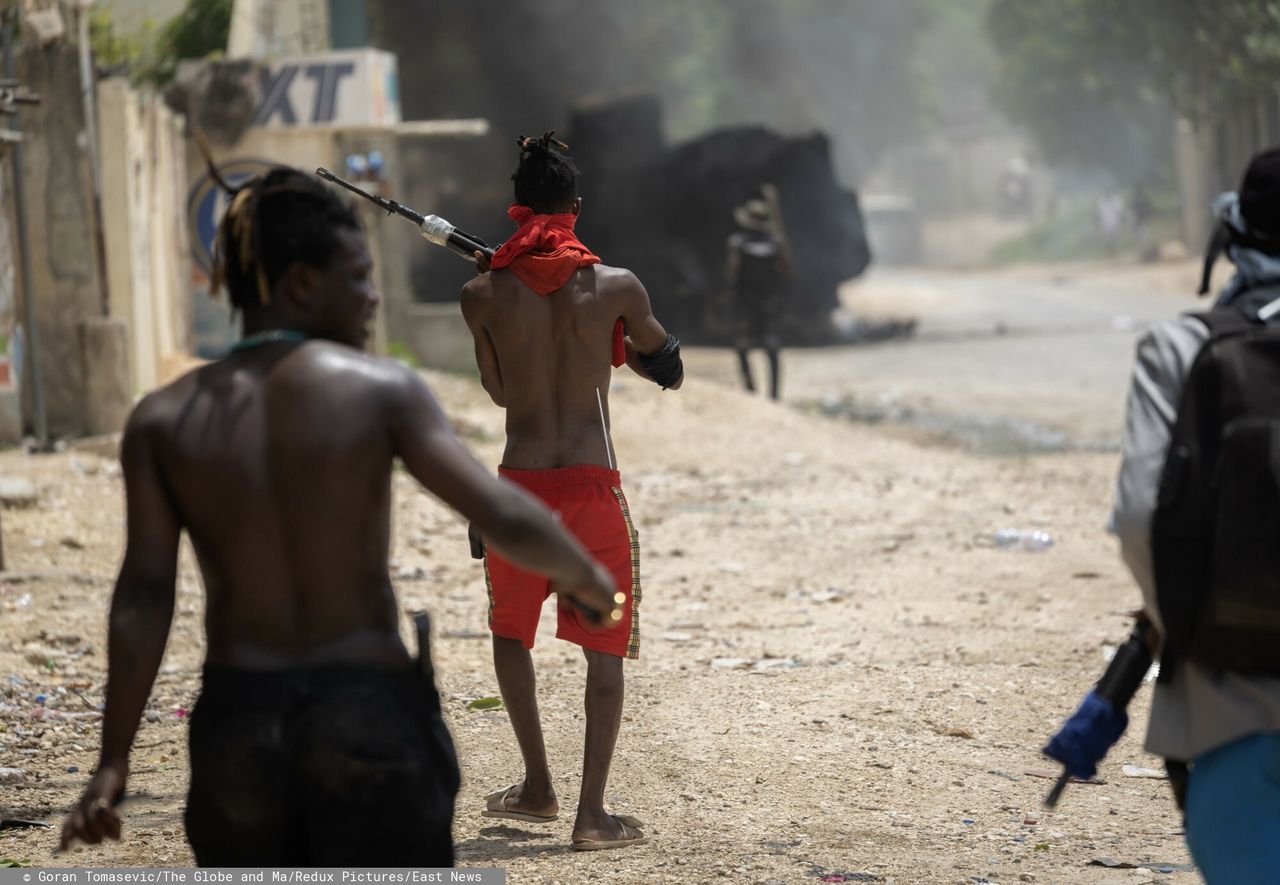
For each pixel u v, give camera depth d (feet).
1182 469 29.84
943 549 109.81
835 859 51.01
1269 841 29.68
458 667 80.12
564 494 52.70
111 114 152.46
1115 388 219.82
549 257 53.01
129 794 59.26
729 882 48.65
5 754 65.46
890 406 211.00
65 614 89.04
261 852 29.35
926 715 69.51
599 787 52.65
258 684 29.43
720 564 107.14
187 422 30.07
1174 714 31.55
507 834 54.34
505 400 54.19
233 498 29.63
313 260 31.30
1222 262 456.86
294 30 230.27
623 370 209.36
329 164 190.70
